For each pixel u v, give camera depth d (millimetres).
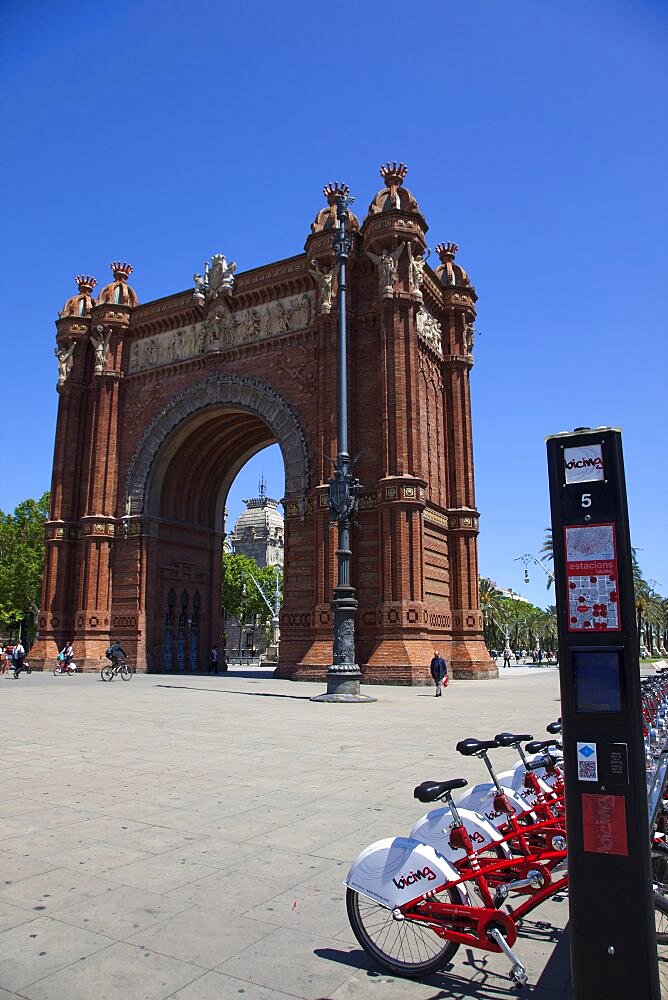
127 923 6551
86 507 52781
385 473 41062
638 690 4625
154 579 51688
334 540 41156
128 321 55094
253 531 145875
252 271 49750
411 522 40500
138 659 49688
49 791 11789
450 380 49875
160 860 8281
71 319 56000
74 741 17422
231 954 5980
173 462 53781
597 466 4922
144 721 21688
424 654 39188
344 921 6652
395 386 41562
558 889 6117
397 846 5996
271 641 112062
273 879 7680
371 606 40875
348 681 28812
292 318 47625
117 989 5391
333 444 42344
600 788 4586
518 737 7727
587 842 4578
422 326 46469
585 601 4809
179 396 51344
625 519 4793
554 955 6078
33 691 34188
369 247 44156
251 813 10320
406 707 26500
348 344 43688
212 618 57281
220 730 19594
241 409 48500
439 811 6602
